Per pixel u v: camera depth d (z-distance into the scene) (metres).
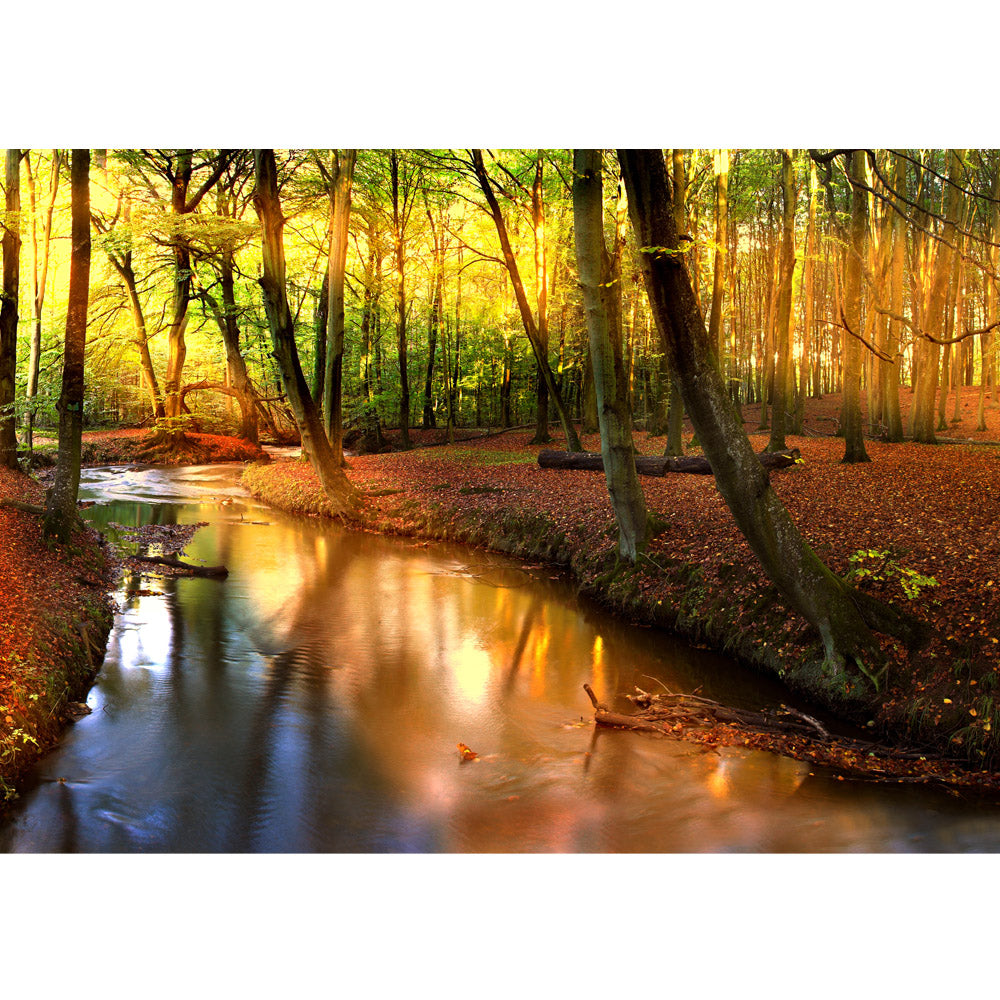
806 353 31.17
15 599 9.85
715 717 8.86
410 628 12.44
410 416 50.34
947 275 24.03
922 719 8.31
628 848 5.92
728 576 12.20
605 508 17.67
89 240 13.57
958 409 33.84
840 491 16.34
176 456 36.62
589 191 13.55
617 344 14.31
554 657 11.13
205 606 13.27
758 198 35.59
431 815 6.51
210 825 6.29
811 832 6.21
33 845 5.87
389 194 34.34
